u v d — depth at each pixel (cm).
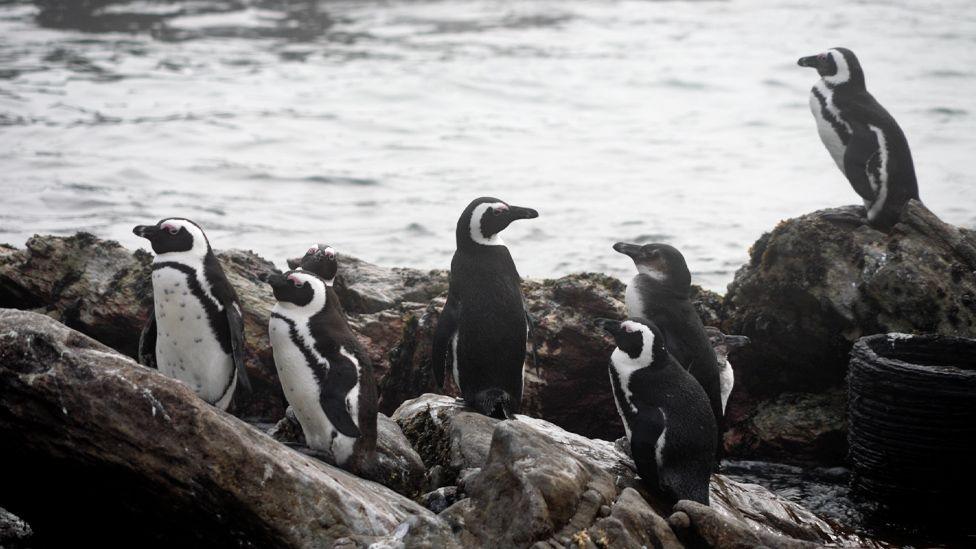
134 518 709
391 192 2111
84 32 4062
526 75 3481
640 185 2183
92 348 699
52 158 2277
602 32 4384
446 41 4125
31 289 1216
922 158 2228
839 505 957
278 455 696
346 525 691
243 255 1280
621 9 5009
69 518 730
